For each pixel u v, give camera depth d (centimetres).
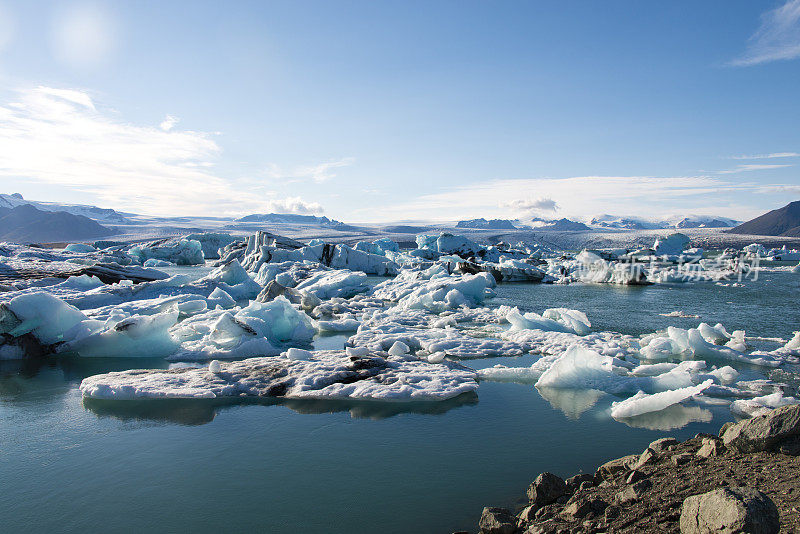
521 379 794
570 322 1252
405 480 448
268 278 2612
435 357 899
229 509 399
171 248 5681
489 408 653
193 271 4078
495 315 1555
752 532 223
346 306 1714
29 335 976
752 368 854
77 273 2088
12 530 372
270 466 480
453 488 432
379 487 436
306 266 3002
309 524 376
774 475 321
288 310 1191
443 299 1828
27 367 891
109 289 1706
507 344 1065
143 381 730
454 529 368
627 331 1267
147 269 2350
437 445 530
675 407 655
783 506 273
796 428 354
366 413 633
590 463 483
